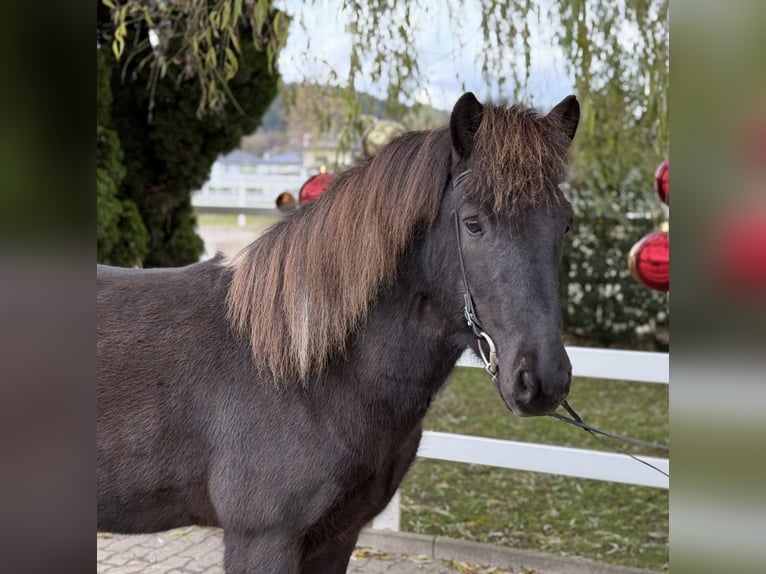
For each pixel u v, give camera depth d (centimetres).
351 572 312
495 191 158
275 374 185
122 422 191
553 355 151
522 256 157
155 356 196
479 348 171
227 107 532
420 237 181
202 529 352
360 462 186
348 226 184
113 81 494
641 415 574
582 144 609
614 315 755
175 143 524
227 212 686
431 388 191
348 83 377
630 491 428
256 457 184
